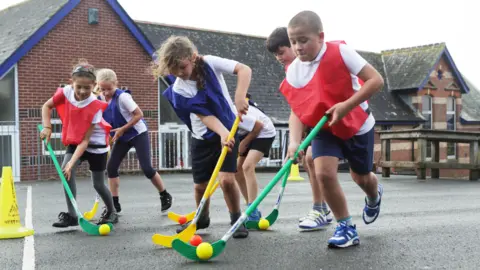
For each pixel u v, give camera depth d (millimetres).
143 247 4148
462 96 27328
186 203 7363
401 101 23312
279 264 3490
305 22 3764
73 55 14156
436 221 5312
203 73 4180
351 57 3791
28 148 13172
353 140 4023
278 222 5312
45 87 13680
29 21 14516
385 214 5863
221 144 4387
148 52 15531
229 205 4512
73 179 5152
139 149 6082
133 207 6852
